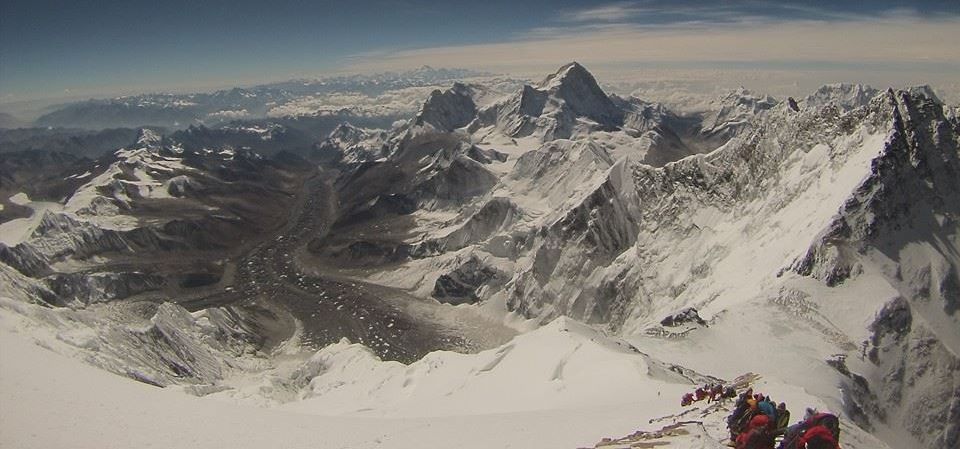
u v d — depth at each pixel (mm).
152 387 42906
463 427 30594
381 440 28953
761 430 16859
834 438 15008
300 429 32125
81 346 111188
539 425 29234
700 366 80062
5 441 25312
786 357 85688
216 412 34969
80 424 28984
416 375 82562
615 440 22172
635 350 73688
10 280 189000
